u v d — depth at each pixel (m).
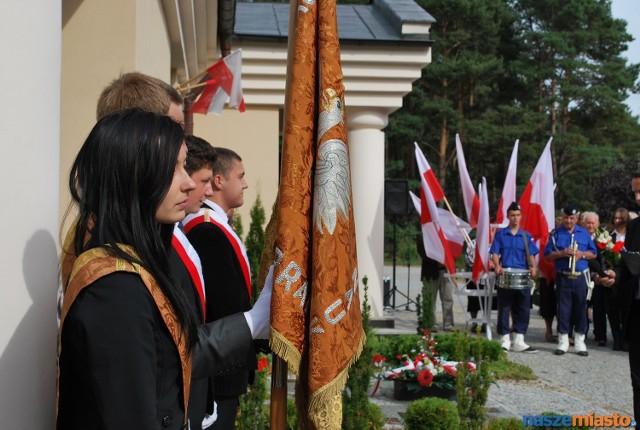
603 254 10.02
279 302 2.38
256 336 2.44
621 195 23.20
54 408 1.94
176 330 1.80
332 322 2.36
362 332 2.51
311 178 2.46
